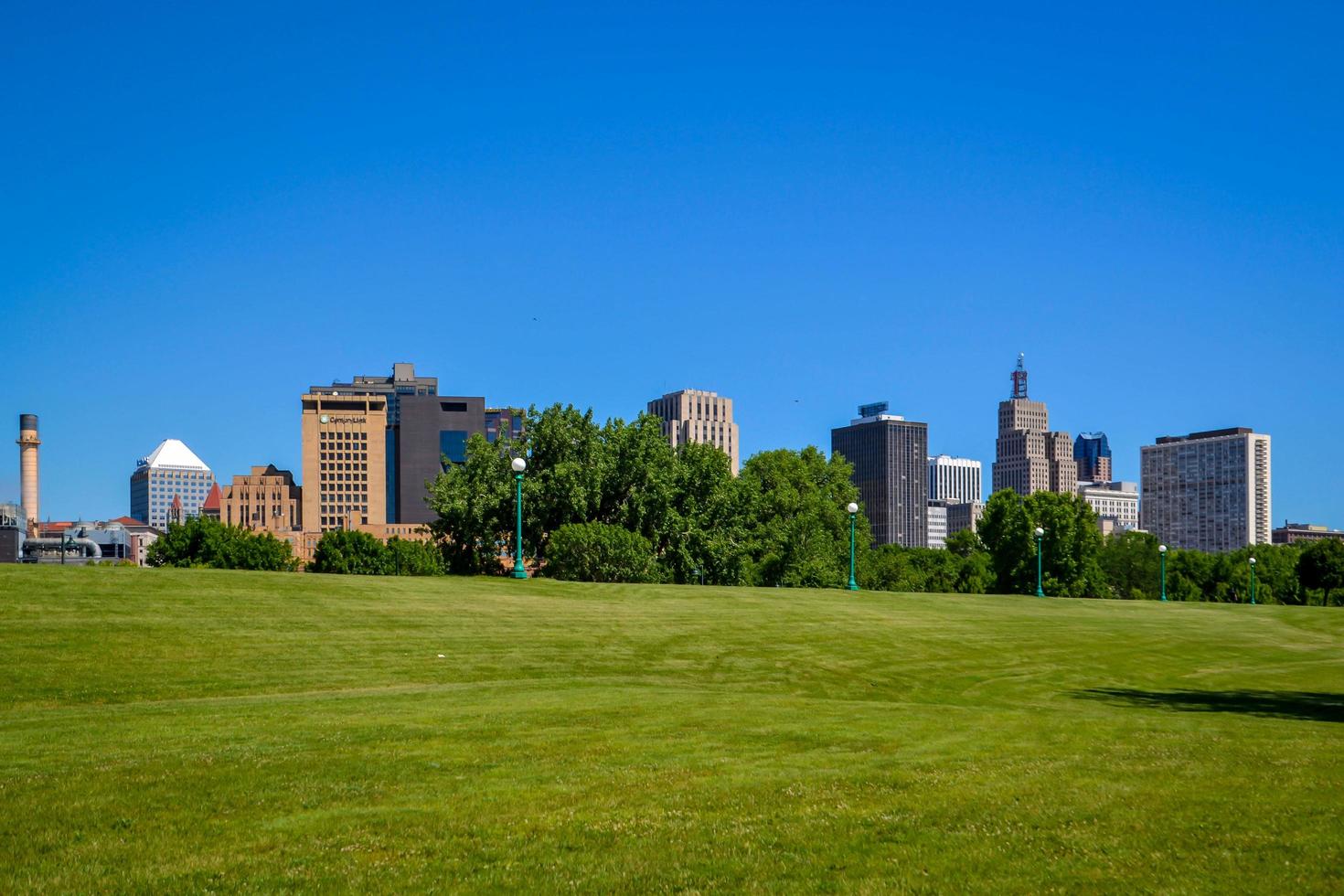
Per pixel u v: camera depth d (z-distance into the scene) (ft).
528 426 257.34
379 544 440.86
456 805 39.68
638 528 253.44
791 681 95.91
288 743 51.57
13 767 45.70
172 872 32.04
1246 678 111.34
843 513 365.61
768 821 37.81
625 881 31.55
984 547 453.99
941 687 99.35
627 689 77.00
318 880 31.58
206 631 90.12
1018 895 30.35
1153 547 472.85
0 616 86.43
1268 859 33.24
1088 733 57.47
